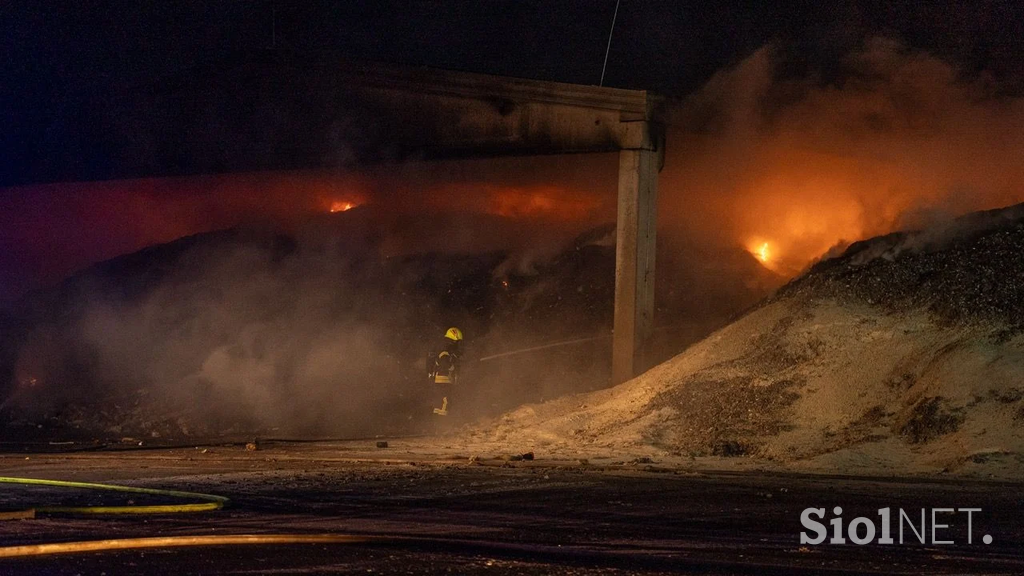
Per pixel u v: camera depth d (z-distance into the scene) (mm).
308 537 7707
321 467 14758
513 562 6996
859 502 10391
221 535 7965
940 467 13414
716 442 16094
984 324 16203
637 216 21984
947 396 14828
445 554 7270
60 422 26656
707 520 9203
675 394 18234
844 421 15875
